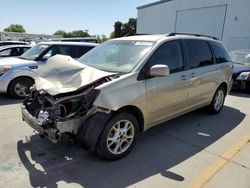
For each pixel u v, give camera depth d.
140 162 3.49
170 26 24.00
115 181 3.02
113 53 4.21
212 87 5.37
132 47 4.13
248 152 3.88
